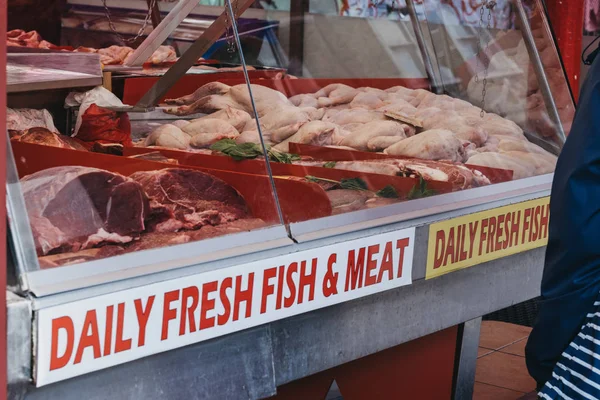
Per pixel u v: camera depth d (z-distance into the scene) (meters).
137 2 3.11
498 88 3.64
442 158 2.98
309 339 2.24
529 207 3.01
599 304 2.14
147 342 1.78
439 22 3.71
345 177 2.61
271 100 2.86
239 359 2.02
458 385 2.99
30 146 2.06
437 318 2.71
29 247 1.64
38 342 1.59
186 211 2.07
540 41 3.68
